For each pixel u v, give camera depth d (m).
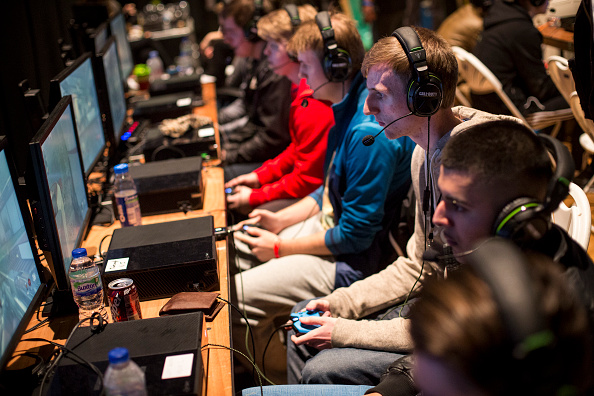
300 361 1.67
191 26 6.29
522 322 0.59
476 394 0.60
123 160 2.67
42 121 1.68
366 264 1.93
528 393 0.59
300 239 2.01
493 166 0.92
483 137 0.94
